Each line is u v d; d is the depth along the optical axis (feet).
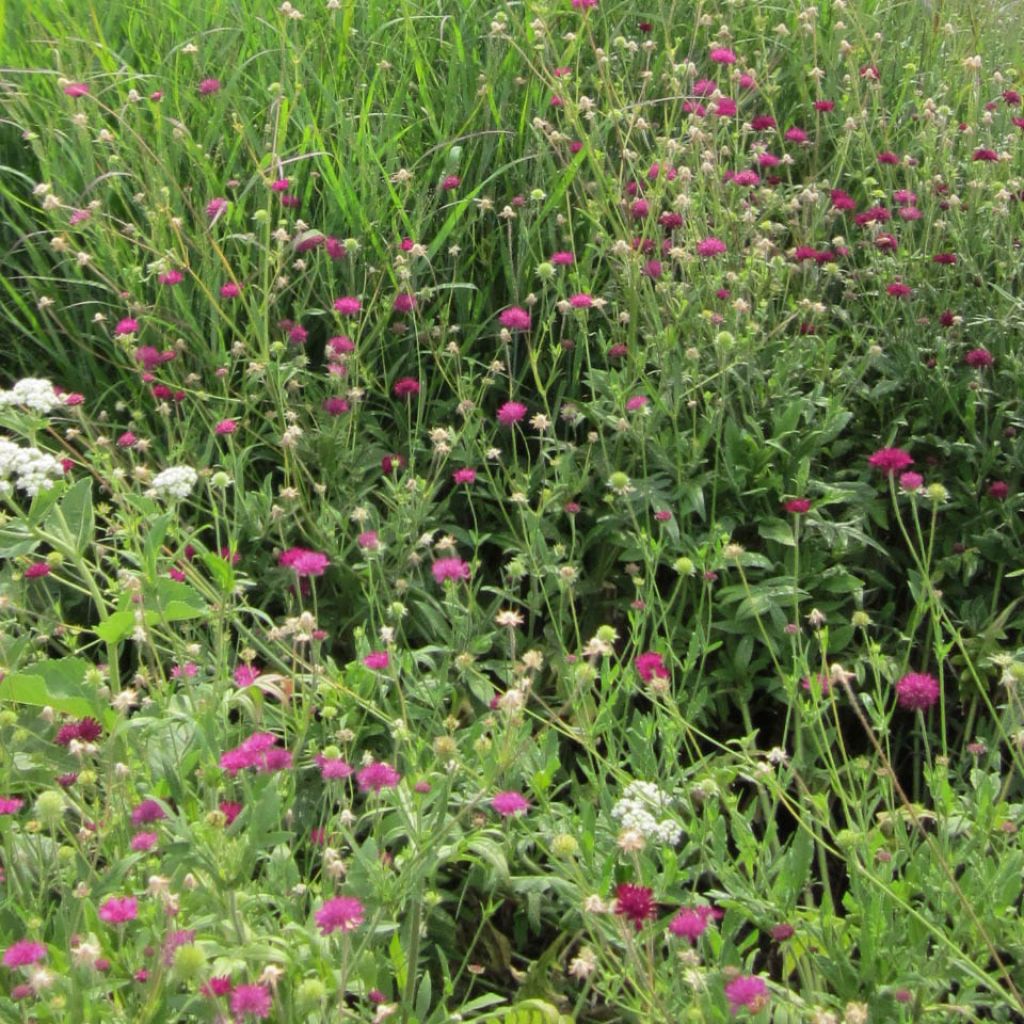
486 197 11.85
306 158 11.49
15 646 7.12
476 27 13.08
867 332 11.17
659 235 10.71
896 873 7.20
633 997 6.45
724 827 6.79
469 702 8.55
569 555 9.70
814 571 9.22
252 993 4.97
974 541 9.49
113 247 10.75
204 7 13.53
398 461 9.45
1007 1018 6.29
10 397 6.94
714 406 9.78
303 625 6.85
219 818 5.41
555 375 10.32
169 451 9.74
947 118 12.80
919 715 7.32
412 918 6.24
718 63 12.92
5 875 6.23
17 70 11.62
